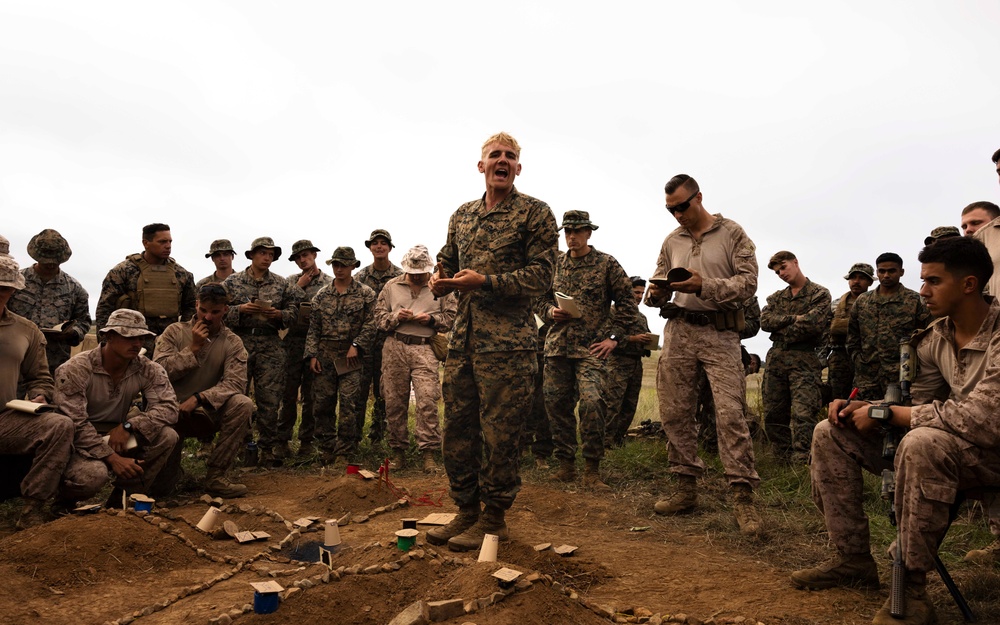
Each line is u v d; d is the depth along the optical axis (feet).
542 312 20.99
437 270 12.82
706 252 16.08
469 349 12.95
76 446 15.66
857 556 11.14
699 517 16.60
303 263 27.55
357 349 23.18
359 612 9.39
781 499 17.34
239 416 18.94
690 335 16.37
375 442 26.00
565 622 8.79
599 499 18.56
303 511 17.54
